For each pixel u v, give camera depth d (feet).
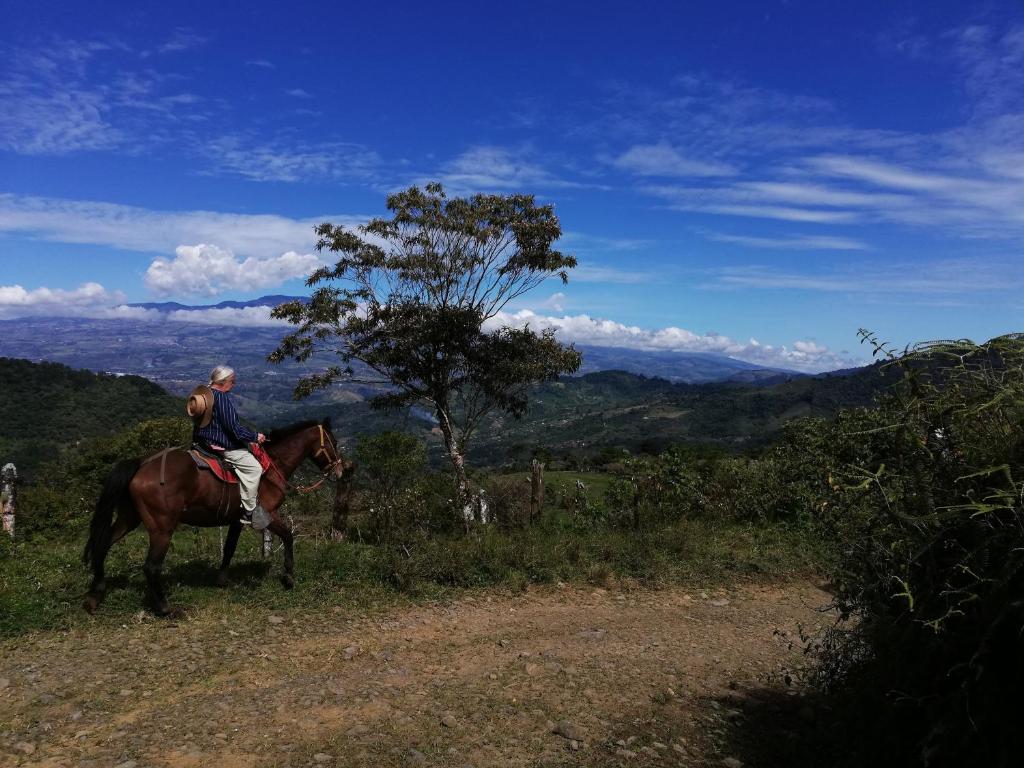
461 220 39.34
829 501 13.84
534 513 40.88
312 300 38.52
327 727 15.55
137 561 28.68
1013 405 10.45
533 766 14.24
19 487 40.57
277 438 27.76
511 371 40.37
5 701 16.26
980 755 10.25
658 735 16.07
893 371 12.41
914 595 11.27
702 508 46.11
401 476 38.68
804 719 17.34
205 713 16.05
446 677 19.53
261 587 26.50
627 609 28.94
